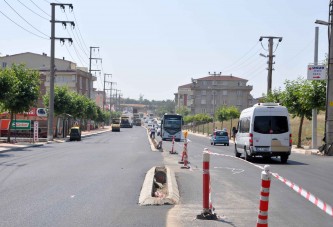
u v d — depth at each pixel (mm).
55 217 9805
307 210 11047
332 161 28062
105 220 9539
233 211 10766
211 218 9695
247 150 27344
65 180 16344
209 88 149375
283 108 26766
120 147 40750
